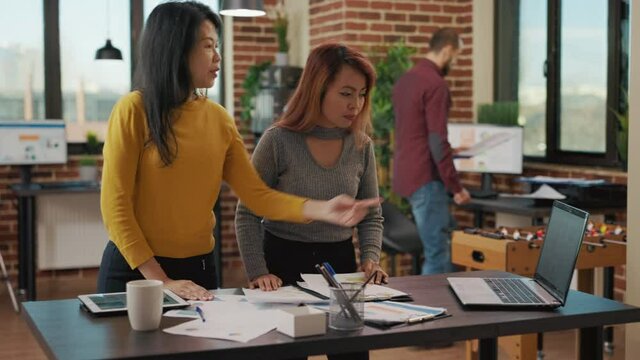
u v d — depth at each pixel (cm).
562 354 454
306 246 283
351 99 272
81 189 593
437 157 493
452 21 663
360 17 632
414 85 499
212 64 256
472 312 229
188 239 257
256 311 225
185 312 223
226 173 271
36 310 227
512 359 349
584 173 559
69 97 694
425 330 210
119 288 259
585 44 580
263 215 265
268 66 693
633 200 333
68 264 666
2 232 664
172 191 252
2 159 612
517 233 392
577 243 232
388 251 533
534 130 635
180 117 253
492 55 662
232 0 541
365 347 204
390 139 618
